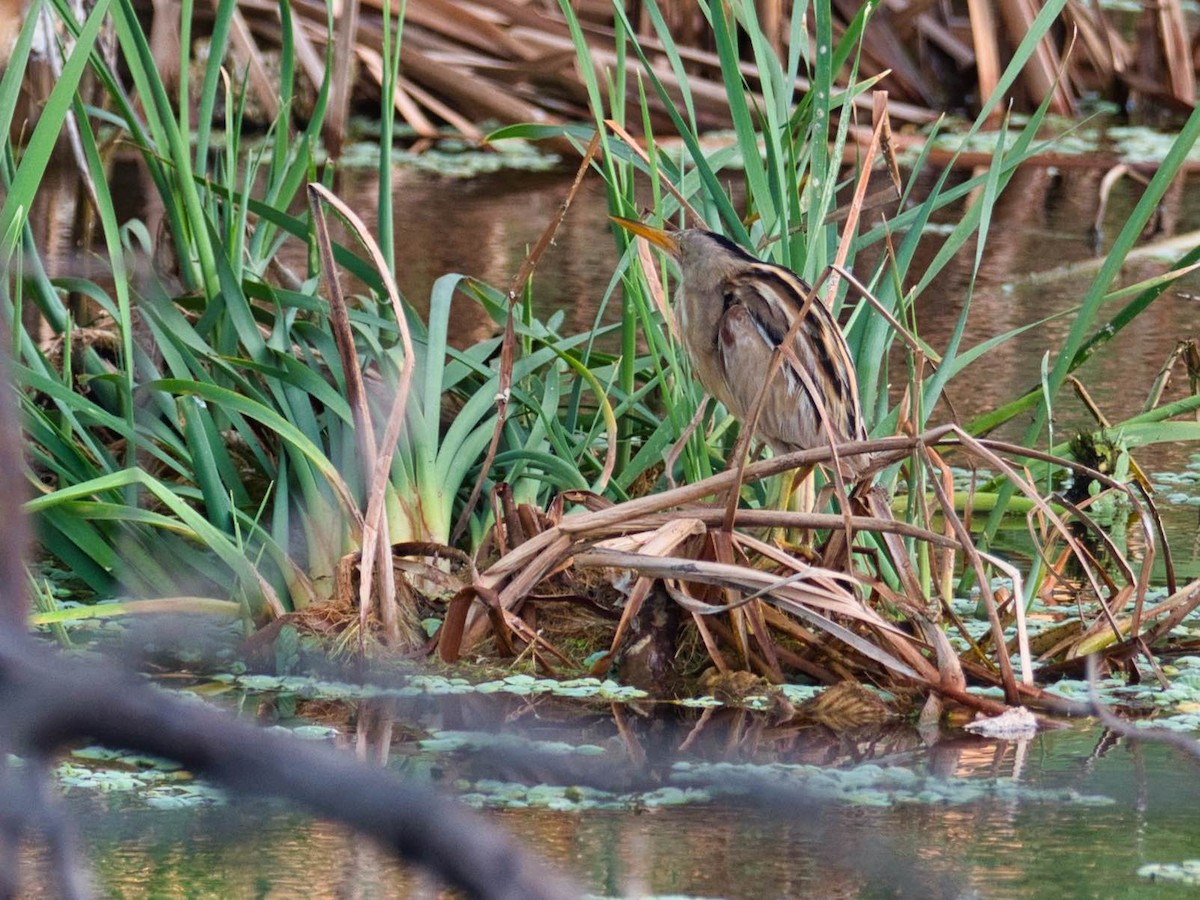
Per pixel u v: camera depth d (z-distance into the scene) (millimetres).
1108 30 30906
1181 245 17984
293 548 10781
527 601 9484
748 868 6145
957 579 10938
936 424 13797
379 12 28047
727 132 28141
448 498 10180
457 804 1307
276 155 12500
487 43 28500
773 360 8414
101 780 7180
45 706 1239
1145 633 9453
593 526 9039
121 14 10898
